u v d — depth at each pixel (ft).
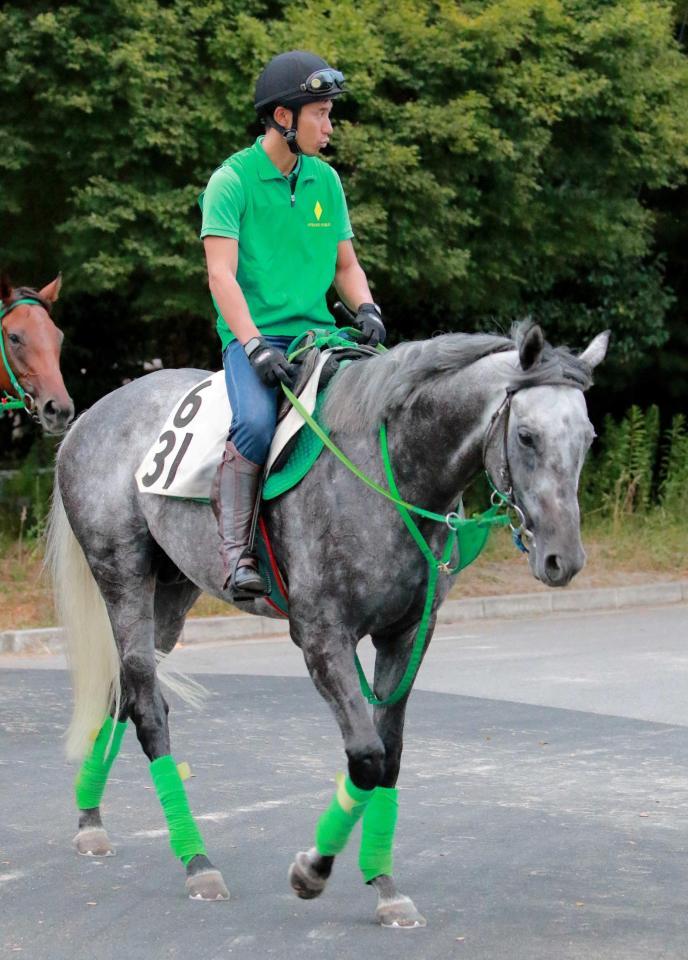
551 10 50.31
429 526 16.97
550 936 16.98
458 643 42.47
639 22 51.62
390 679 17.83
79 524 20.94
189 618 44.21
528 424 15.21
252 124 49.16
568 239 56.24
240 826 22.00
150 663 19.99
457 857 20.43
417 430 16.74
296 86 17.99
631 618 48.42
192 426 19.26
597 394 77.61
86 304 62.18
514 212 52.54
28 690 34.12
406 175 47.55
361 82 47.11
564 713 31.48
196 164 48.24
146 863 20.10
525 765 26.48
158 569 21.03
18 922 17.47
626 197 58.85
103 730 20.70
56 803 23.47
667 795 24.30
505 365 15.98
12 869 19.75
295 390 17.80
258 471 17.85
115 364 66.03
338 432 17.34
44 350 33.94
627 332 69.41
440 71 48.73
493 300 57.98
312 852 17.69
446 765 26.43
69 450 21.52
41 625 42.80
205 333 64.39
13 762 26.40
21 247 51.01
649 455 66.08
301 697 33.42
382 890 17.53
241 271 18.60
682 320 73.05
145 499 19.94
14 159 46.78
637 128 55.42
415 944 16.67
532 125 51.03
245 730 29.58
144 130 45.75
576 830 21.98
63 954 16.30
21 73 45.37
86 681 20.86
